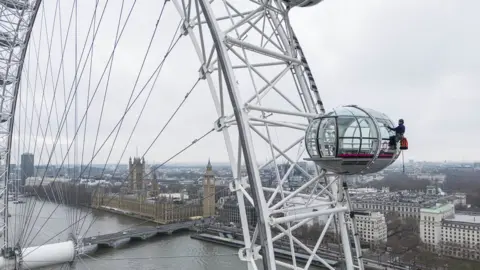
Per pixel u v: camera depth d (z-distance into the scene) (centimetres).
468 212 19462
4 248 4328
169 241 13975
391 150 2098
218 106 2228
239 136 2009
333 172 2227
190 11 2352
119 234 13112
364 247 13562
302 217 2127
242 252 2041
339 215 2459
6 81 5175
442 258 12056
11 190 5572
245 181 2164
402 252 12550
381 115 2145
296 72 2633
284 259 10831
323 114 2127
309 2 2544
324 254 10931
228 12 2358
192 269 9719
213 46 2195
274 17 2597
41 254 4019
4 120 5397
